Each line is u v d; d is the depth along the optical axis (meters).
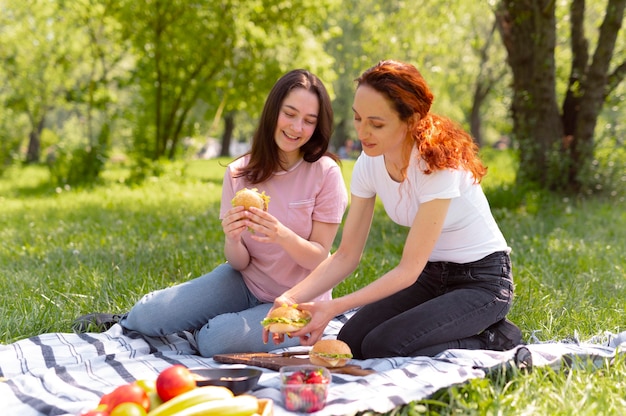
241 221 3.67
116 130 25.34
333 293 5.30
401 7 15.90
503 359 3.28
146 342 4.00
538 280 5.49
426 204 3.42
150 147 17.86
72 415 2.79
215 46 16.38
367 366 3.37
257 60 16.56
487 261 3.65
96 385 3.26
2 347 3.82
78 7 16.55
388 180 3.59
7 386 3.22
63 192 14.49
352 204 3.76
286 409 2.77
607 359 3.45
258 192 4.02
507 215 9.89
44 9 20.56
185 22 16.02
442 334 3.50
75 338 4.05
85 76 23.69
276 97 3.81
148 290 5.21
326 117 3.89
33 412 2.92
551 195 11.62
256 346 3.82
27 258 6.51
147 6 15.68
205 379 2.87
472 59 22.97
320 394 2.74
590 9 15.34
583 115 11.93
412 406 2.80
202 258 6.40
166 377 2.70
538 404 2.93
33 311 4.54
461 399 2.94
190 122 18.52
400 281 3.40
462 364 3.23
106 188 14.84
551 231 8.30
